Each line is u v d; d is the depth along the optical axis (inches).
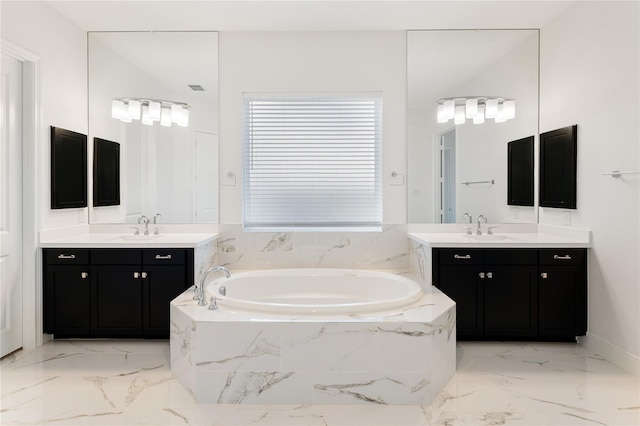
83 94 143.3
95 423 79.0
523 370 104.4
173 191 146.6
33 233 119.5
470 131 145.6
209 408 85.5
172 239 130.8
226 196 146.4
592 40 117.3
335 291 135.6
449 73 145.3
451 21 138.5
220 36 145.0
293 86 145.6
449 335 97.7
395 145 145.9
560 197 131.0
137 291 123.0
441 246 122.4
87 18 134.8
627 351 105.3
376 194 150.1
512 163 145.9
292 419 81.2
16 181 116.2
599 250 115.6
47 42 124.0
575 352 117.1
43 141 122.0
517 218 145.9
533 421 80.1
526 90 145.5
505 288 122.1
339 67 145.3
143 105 145.9
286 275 135.9
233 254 146.1
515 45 145.3
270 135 149.1
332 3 126.0
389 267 146.4
